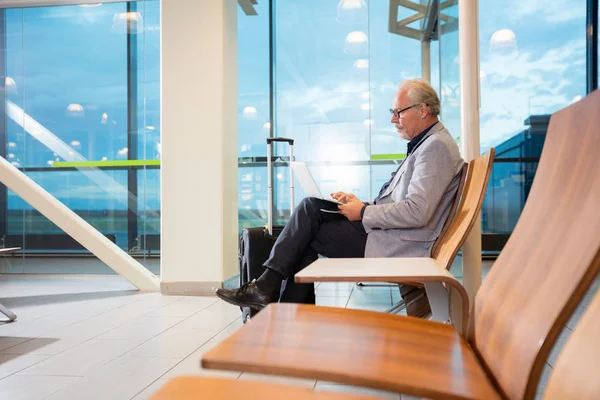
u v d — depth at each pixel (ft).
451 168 6.57
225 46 13.51
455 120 8.84
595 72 22.79
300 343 2.38
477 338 2.96
